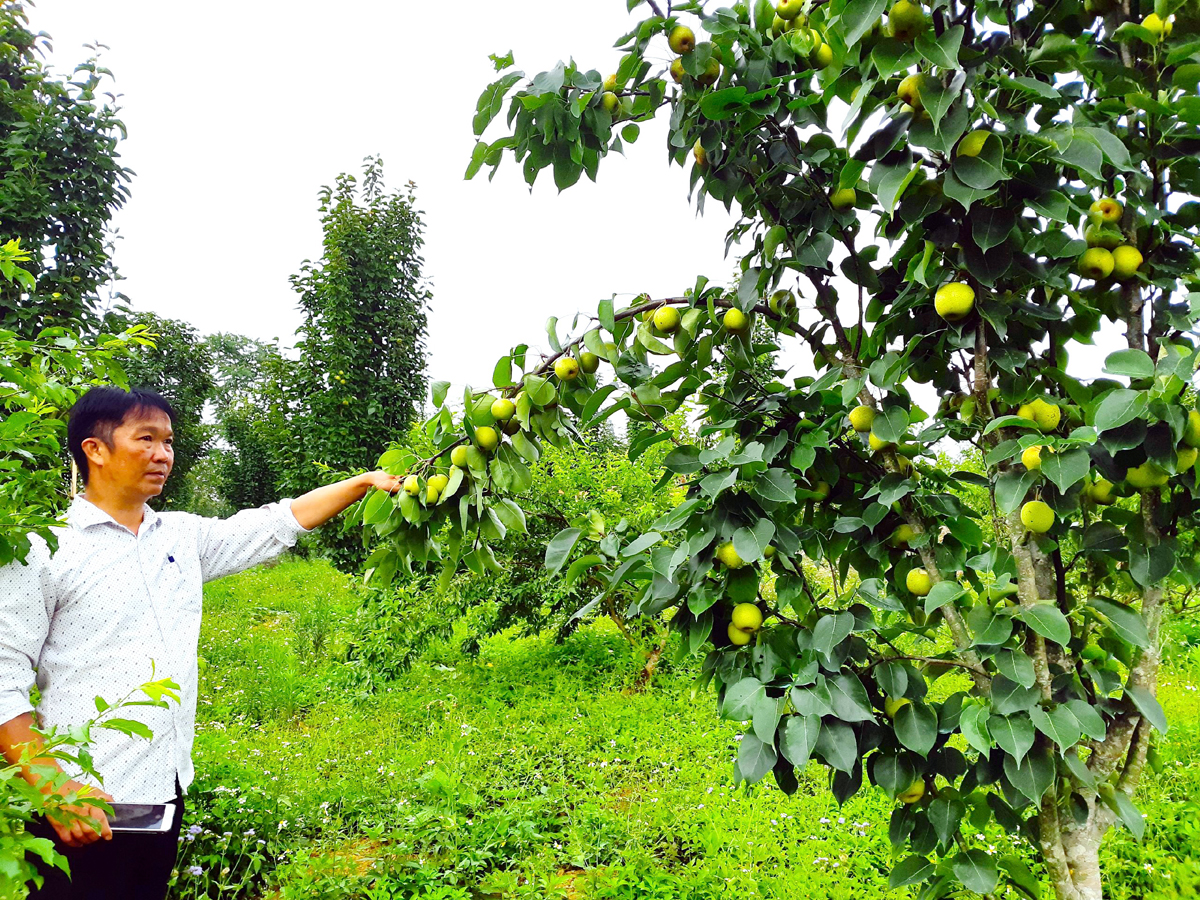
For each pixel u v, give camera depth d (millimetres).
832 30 1268
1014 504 1246
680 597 1702
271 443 11234
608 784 4012
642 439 1707
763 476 1526
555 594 6039
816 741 1329
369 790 3887
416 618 6270
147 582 1904
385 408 10305
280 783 3688
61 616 1784
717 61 1553
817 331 1768
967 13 1225
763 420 1731
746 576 1598
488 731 4902
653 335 1750
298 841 3334
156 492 1989
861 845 3035
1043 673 1340
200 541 2150
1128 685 1381
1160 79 1313
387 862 3137
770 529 1468
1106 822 1444
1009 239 1284
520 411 1844
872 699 1559
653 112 1741
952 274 1365
